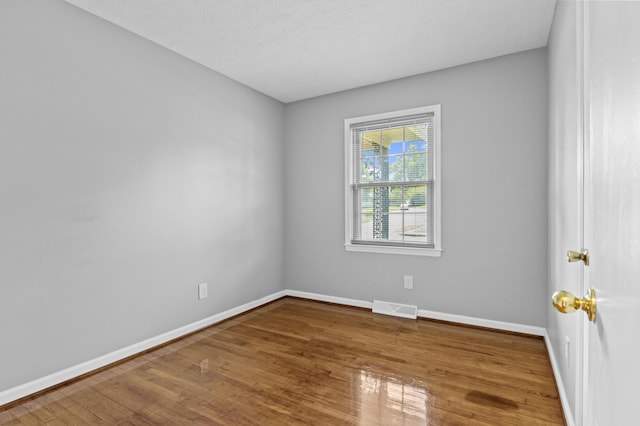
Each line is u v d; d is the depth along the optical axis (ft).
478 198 10.16
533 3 7.39
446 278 10.69
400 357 8.27
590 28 2.59
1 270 6.30
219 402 6.44
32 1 6.68
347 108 12.43
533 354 8.37
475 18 7.97
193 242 10.03
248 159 12.08
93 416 6.02
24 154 6.57
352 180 12.42
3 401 6.29
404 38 8.85
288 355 8.45
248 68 10.59
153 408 6.26
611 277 1.95
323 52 9.60
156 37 8.73
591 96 2.55
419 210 11.18
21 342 6.55
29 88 6.64
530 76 9.46
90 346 7.62
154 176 8.96
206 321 10.40
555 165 7.56
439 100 10.72
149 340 8.82
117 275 8.15
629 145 1.60
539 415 5.96
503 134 9.81
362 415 6.00
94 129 7.69
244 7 7.52
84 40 7.51
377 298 11.94
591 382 2.60
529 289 9.55
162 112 9.18
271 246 13.20
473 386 6.93
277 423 5.81
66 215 7.21
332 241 12.84
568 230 5.81
